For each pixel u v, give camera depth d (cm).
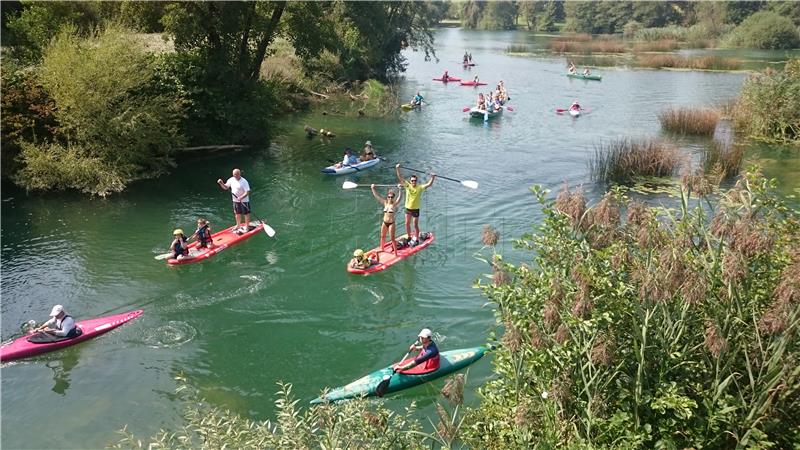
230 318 1346
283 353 1222
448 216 1953
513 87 4650
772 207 796
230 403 1064
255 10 2702
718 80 4981
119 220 1880
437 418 1024
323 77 4162
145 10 2509
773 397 692
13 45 2738
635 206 840
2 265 1562
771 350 713
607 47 7388
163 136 2275
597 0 10538
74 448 953
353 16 4306
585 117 3519
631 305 750
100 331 1266
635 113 3622
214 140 2627
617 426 714
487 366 1166
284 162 2536
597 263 783
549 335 746
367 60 4569
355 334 1293
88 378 1131
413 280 1526
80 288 1456
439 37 10044
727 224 738
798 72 2930
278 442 665
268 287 1484
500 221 1909
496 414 841
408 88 4628
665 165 2303
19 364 1170
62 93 2097
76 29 2605
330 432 675
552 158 2628
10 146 2080
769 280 746
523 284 832
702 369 736
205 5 2505
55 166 2052
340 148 2777
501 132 3144
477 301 1427
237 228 1777
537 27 11875
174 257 1591
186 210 1977
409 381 1105
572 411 769
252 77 2870
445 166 2511
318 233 1811
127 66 2186
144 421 1016
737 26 8581
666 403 670
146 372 1152
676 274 671
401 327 1320
